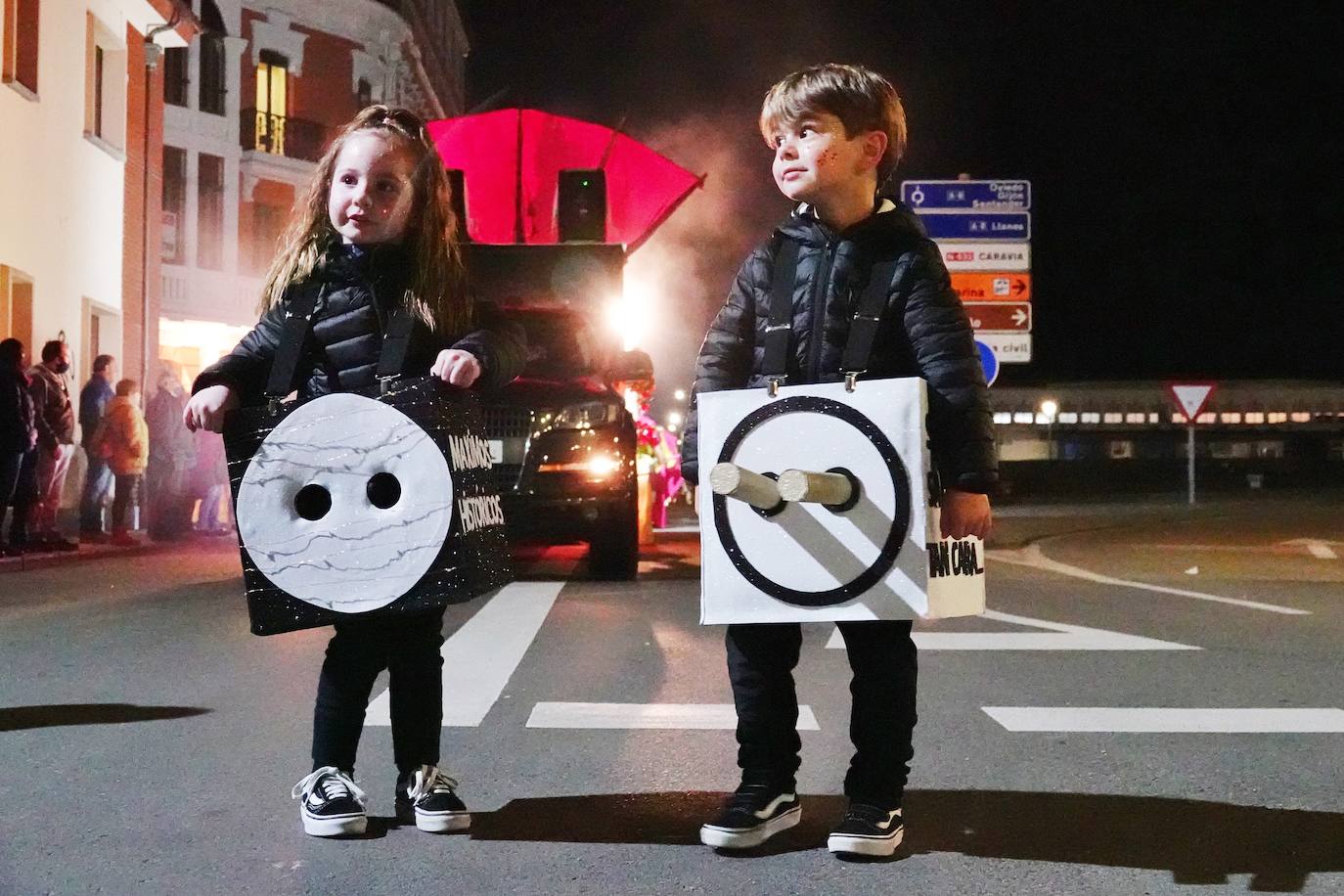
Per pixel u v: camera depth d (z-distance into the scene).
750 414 3.26
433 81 45.34
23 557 11.54
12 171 15.41
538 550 12.98
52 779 3.97
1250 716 4.98
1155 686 5.61
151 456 15.11
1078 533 16.89
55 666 6.00
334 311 3.39
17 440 11.24
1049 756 4.34
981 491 3.16
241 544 3.24
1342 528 17.56
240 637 6.93
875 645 3.31
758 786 3.36
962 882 3.05
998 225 16.00
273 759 4.23
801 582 3.19
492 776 4.05
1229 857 3.25
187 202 34.12
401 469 3.19
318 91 37.38
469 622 7.47
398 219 3.39
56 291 16.73
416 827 3.48
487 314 3.55
